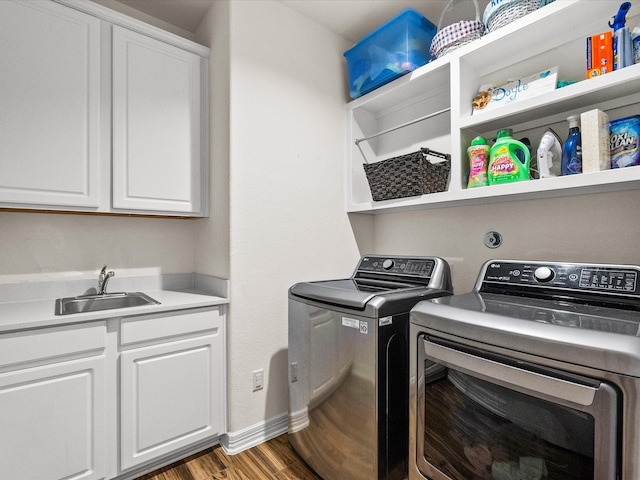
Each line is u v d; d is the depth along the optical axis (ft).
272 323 6.04
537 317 2.97
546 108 4.46
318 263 6.72
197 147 6.21
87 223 5.98
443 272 5.16
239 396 5.63
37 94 4.73
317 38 6.83
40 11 4.75
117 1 6.12
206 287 6.33
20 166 4.60
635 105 4.12
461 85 5.18
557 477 2.65
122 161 5.42
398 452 4.26
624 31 3.69
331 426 4.61
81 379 4.37
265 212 5.99
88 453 4.40
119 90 5.40
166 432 5.01
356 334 4.25
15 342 3.93
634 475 2.24
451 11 6.35
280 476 4.95
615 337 2.38
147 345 4.90
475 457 3.22
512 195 4.68
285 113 6.29
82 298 5.60
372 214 7.62
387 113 7.34
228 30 5.66
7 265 5.28
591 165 3.84
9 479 3.88
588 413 2.44
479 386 3.17
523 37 4.64
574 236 4.74
